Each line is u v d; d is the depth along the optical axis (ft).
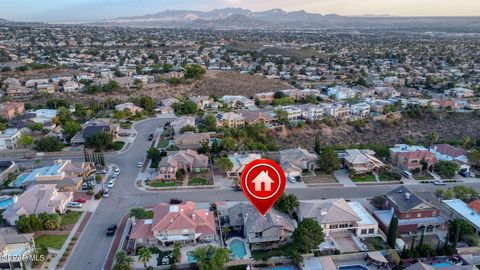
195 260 229.66
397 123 559.79
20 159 397.60
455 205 295.07
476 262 234.38
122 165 381.60
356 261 238.89
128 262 215.31
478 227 262.88
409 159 374.22
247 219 260.21
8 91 653.71
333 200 284.61
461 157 394.93
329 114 572.10
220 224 272.92
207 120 496.23
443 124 569.23
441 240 261.44
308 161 373.81
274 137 491.72
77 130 458.50
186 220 251.19
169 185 336.29
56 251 240.32
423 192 312.91
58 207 283.38
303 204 279.08
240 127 506.07
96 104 587.27
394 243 247.09
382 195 303.27
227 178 352.49
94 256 236.84
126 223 275.39
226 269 228.84
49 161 390.21
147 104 591.78
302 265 227.61
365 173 364.79
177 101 618.85
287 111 549.54
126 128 505.25
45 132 471.62
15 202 280.31
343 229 263.29
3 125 460.14
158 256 236.43
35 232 258.37
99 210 292.81
